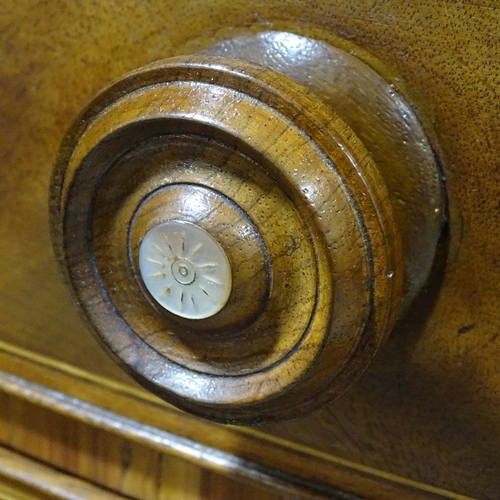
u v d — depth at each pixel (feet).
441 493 0.54
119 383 0.61
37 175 0.58
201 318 0.48
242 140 0.45
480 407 0.52
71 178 0.49
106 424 0.62
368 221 0.45
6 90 0.57
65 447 0.65
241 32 0.51
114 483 0.63
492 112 0.48
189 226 0.46
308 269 0.46
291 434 0.57
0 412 0.66
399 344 0.53
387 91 0.49
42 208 0.59
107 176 0.49
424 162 0.49
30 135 0.58
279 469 0.58
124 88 0.48
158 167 0.48
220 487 0.60
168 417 0.60
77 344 0.62
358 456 0.56
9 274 0.62
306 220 0.45
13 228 0.60
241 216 0.46
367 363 0.48
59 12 0.55
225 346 0.49
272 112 0.45
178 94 0.46
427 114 0.49
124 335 0.52
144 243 0.48
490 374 0.51
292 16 0.50
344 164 0.45
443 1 0.47
